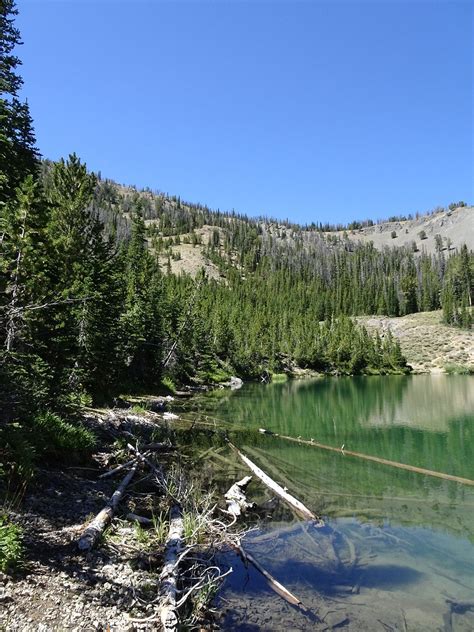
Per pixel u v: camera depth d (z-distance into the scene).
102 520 8.98
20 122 15.19
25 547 7.12
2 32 14.81
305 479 15.41
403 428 26.62
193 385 54.22
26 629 5.19
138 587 7.00
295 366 95.12
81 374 22.09
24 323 12.40
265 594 7.73
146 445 17.08
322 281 182.25
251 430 24.23
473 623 6.98
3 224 12.89
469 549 9.89
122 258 50.97
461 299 137.88
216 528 10.37
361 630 6.71
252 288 157.50
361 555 9.48
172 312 56.25
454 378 78.38
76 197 30.95
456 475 16.44
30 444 10.98
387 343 102.50
